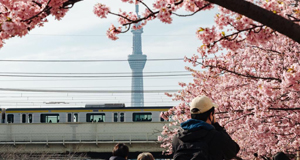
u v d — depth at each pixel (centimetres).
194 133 378
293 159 1359
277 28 425
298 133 999
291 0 881
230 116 1138
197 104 397
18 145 3681
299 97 932
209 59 1198
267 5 617
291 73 686
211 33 618
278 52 1182
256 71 1232
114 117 3750
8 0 557
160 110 3703
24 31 565
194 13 561
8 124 3753
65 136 3712
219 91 1359
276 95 880
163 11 555
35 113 3816
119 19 676
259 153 1465
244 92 1114
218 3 416
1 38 561
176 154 381
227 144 379
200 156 366
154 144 3588
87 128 3706
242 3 416
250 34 595
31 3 584
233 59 1205
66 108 3797
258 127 1059
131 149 3619
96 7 642
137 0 634
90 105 3809
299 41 429
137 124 3644
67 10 551
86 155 3684
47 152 3634
